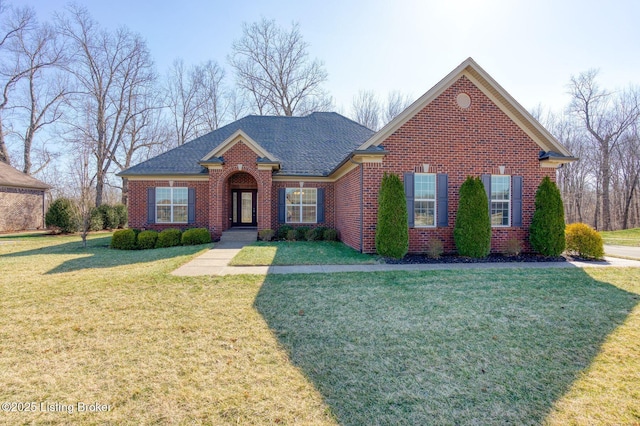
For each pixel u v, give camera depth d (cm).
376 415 292
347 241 1417
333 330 486
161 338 453
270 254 1138
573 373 366
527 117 1203
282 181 1723
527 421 286
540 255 1169
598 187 3441
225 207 1712
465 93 1209
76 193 2203
